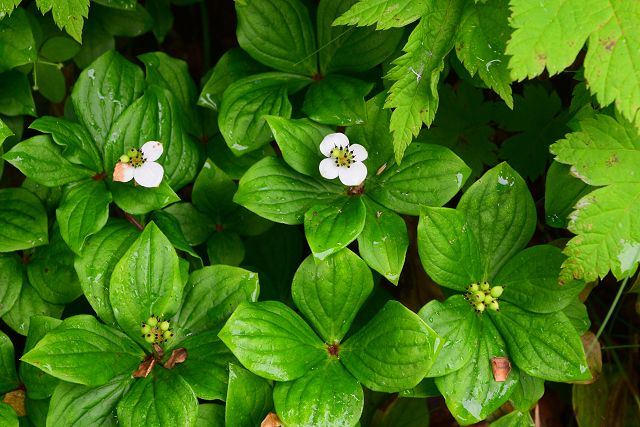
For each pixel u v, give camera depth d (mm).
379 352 774
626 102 733
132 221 823
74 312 862
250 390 775
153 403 770
